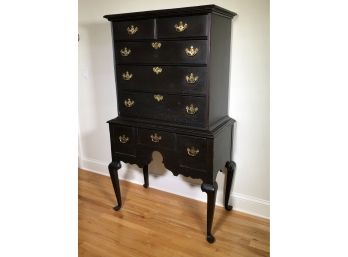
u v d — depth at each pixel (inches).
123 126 77.8
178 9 61.9
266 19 69.4
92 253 69.2
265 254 68.3
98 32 97.3
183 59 65.8
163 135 72.1
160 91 71.1
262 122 76.4
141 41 70.6
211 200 69.6
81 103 110.4
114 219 83.0
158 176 99.0
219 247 70.9
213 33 62.6
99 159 114.0
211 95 66.4
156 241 73.4
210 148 66.6
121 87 77.3
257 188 82.0
